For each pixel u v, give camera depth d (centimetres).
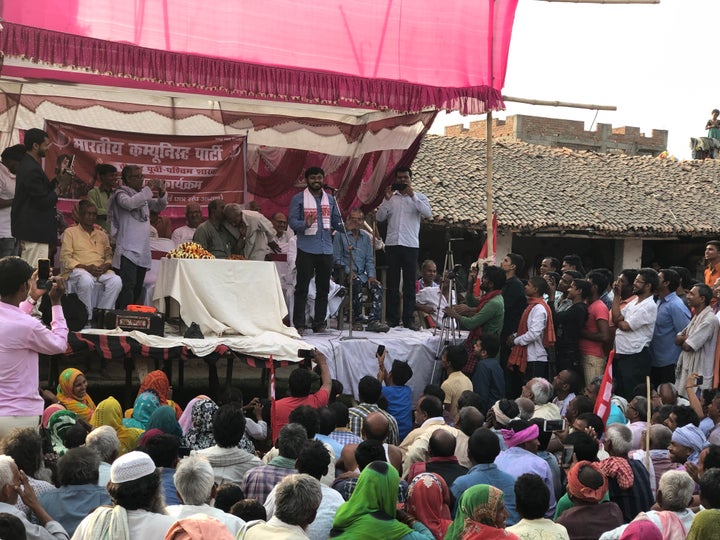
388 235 1245
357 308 1197
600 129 3678
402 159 1286
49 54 865
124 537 420
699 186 2798
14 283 586
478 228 2144
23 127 1217
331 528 504
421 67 1084
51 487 523
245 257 1191
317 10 1023
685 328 1055
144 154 1295
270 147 1370
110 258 1059
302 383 786
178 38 943
